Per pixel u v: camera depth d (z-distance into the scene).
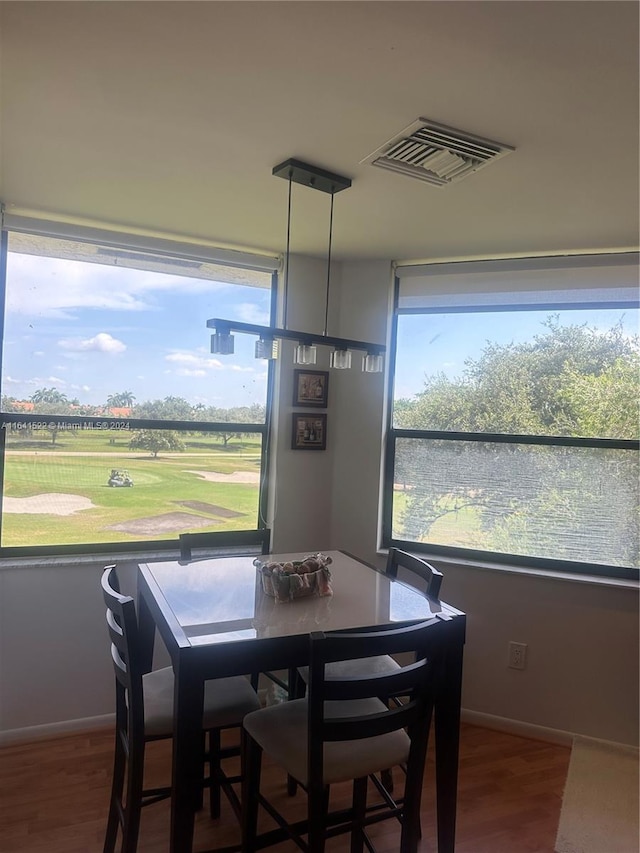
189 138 1.79
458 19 1.21
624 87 1.43
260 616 1.78
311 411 3.15
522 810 2.22
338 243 2.82
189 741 1.52
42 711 2.59
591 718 2.73
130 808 1.65
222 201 2.32
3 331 2.62
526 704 2.81
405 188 2.10
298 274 3.07
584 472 2.85
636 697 2.68
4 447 2.64
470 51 1.32
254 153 1.88
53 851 1.91
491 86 1.45
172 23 1.25
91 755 2.46
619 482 2.80
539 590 2.80
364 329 3.13
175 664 1.55
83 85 1.52
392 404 3.19
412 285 3.11
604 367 2.82
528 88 1.45
